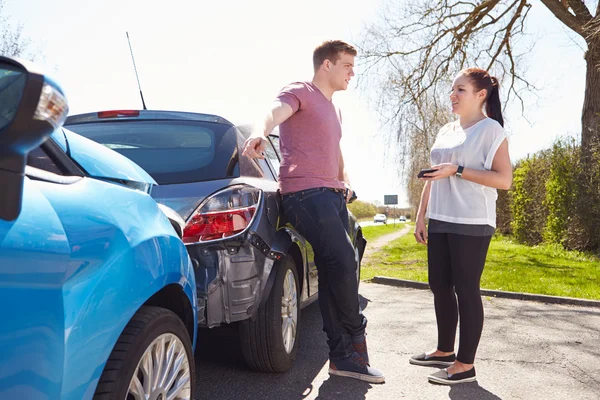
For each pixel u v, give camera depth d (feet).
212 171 9.82
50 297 4.45
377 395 10.17
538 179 53.93
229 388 10.32
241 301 9.47
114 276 5.41
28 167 4.91
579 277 27.37
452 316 11.68
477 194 10.67
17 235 4.12
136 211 6.41
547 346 13.84
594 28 42.11
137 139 10.39
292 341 11.51
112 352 5.57
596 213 41.45
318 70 10.82
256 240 9.68
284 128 10.56
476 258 10.67
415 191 126.52
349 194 11.69
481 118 11.33
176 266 6.88
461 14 55.77
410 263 38.11
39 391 4.31
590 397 10.31
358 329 10.82
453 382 10.80
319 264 11.00
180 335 6.86
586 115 44.91
